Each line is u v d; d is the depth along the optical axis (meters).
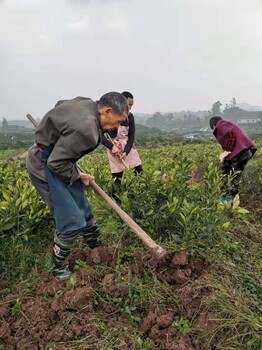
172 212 4.03
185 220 3.77
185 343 2.77
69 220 3.30
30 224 4.04
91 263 3.69
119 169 5.20
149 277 3.44
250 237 4.71
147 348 2.75
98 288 3.31
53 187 3.25
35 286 3.45
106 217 4.79
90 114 3.02
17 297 3.29
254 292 3.40
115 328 2.89
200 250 3.70
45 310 3.04
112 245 4.00
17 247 3.82
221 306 3.03
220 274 3.50
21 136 86.81
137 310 3.15
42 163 3.30
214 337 2.86
